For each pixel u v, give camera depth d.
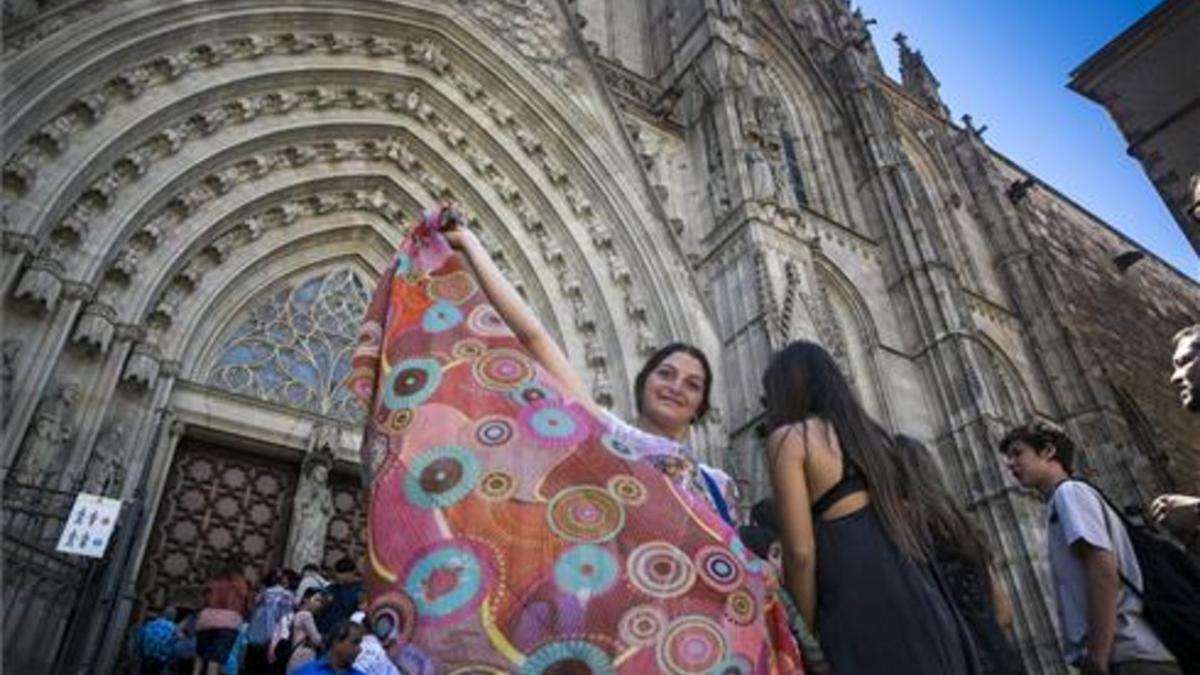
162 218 15.65
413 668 2.44
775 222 21.03
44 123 13.27
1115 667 4.94
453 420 3.13
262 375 16.94
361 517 17.03
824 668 3.21
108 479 12.95
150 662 11.54
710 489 4.03
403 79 20.02
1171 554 5.18
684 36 27.58
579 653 2.50
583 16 28.25
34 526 11.37
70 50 13.83
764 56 35.03
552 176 21.11
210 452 15.95
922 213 31.64
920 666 3.08
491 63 21.27
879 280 29.95
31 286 12.27
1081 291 46.28
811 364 4.09
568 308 19.56
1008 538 22.05
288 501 16.34
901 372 27.20
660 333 19.45
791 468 3.62
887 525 3.49
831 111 35.75
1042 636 20.16
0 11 11.98
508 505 2.83
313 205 18.92
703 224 22.45
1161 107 10.95
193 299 16.12
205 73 16.53
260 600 11.77
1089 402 33.00
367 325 3.96
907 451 4.40
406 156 19.98
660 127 24.59
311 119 18.59
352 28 19.23
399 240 19.73
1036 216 48.94
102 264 13.71
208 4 16.28
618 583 2.68
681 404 4.37
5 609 10.52
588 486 2.96
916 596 3.29
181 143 16.00
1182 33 10.77
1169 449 40.41
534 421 3.16
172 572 14.30
